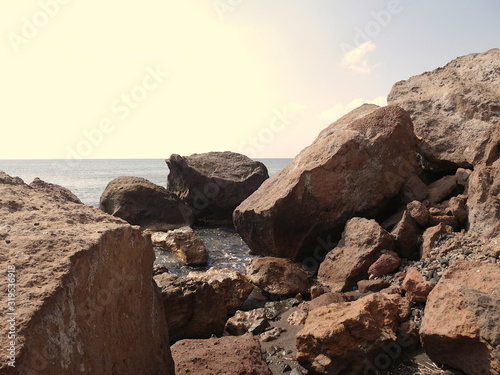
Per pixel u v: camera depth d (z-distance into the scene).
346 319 4.57
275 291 7.82
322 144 10.72
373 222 8.21
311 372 4.68
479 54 12.71
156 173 73.44
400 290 6.35
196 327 6.06
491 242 6.62
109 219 3.17
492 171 7.64
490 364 3.92
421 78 13.06
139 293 3.20
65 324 2.02
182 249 11.01
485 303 4.19
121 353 2.66
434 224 8.16
